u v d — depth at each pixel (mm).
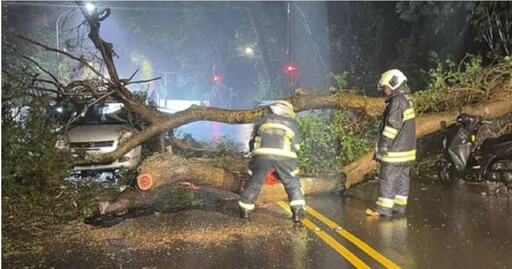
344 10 24562
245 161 10172
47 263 5762
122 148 9914
